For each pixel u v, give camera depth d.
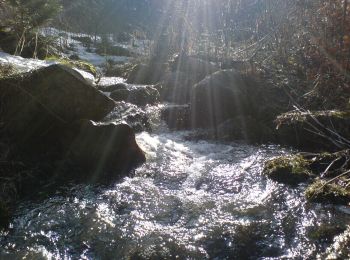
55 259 2.50
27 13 8.84
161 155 4.26
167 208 3.15
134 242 2.68
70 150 3.86
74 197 3.29
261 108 5.18
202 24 7.98
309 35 5.64
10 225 2.83
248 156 4.25
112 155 3.85
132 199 3.29
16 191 3.26
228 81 5.52
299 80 5.58
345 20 5.09
